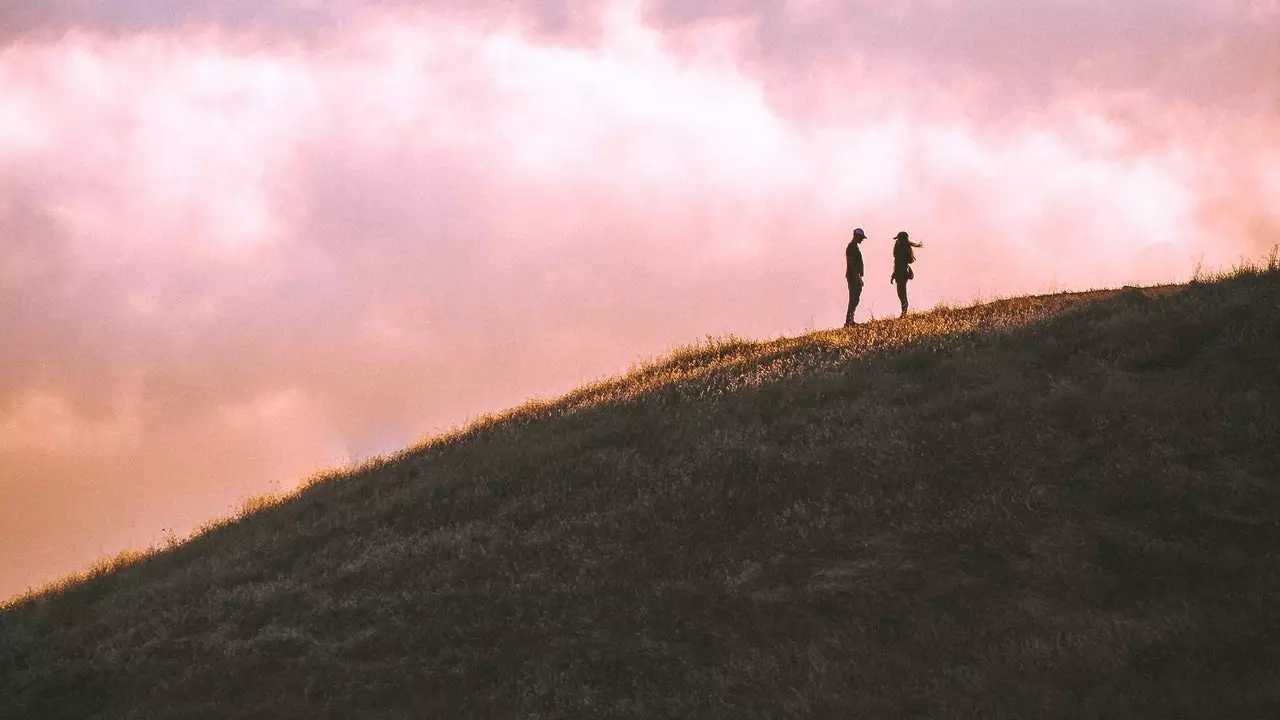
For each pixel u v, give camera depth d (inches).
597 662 433.4
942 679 370.6
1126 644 366.9
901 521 505.0
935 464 549.6
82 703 465.1
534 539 565.6
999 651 384.2
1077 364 639.8
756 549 510.6
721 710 381.7
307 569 595.8
